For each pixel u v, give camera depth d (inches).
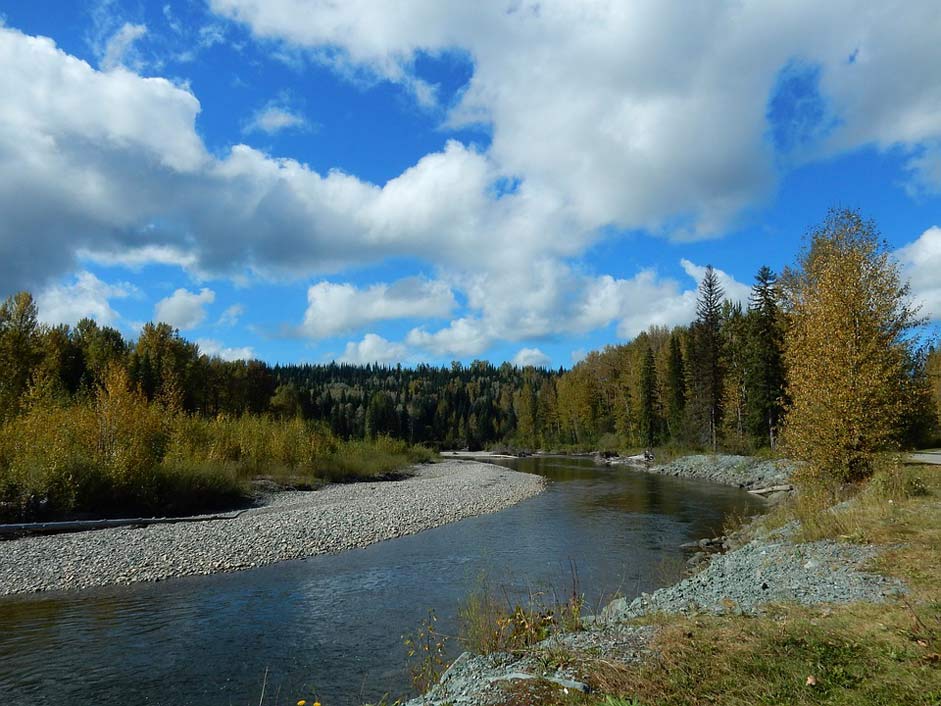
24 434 895.7
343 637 419.2
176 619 461.4
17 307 1788.9
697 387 2106.3
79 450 924.0
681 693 203.0
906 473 629.3
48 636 422.9
